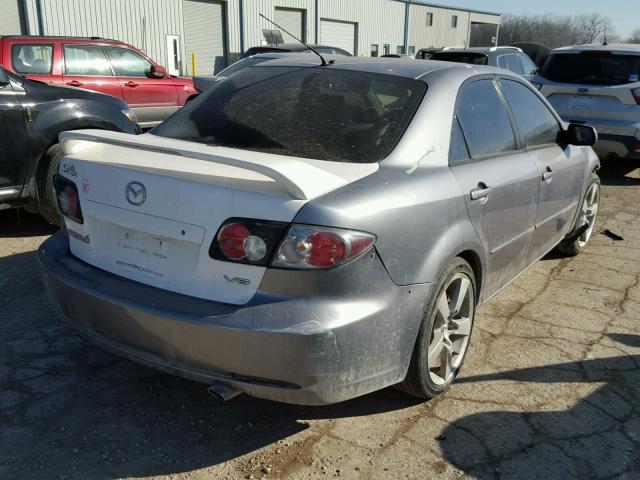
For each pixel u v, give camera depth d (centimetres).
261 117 299
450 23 4366
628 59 784
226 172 240
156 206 240
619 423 285
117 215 252
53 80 890
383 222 235
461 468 251
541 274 480
